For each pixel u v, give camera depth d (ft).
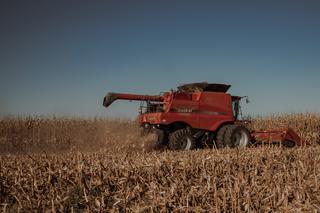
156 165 23.79
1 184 21.43
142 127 45.93
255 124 66.95
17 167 24.52
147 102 46.01
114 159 27.37
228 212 18.95
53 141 51.13
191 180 22.70
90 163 25.62
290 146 47.21
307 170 25.53
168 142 44.91
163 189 21.13
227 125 45.47
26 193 20.98
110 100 44.01
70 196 19.97
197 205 19.86
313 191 20.81
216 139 45.68
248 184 22.30
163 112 42.65
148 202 19.98
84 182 21.71
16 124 54.03
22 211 18.61
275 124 66.33
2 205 19.56
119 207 19.30
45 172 22.88
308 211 18.31
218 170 24.47
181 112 43.47
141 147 43.06
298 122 65.26
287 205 18.95
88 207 18.90
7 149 51.03
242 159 26.76
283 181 22.89
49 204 19.30
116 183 22.07
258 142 47.85
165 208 18.79
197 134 44.60
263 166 26.20
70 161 26.40
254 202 19.42
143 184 22.20
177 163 25.00
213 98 45.57
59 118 52.44
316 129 64.59
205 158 26.14
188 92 46.83
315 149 33.60
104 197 20.12
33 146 51.93
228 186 20.44
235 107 48.67
